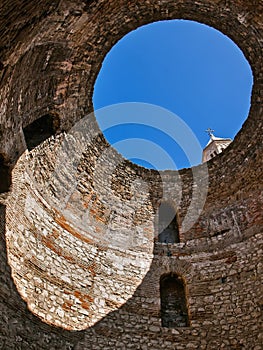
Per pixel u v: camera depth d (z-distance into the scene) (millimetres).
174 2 9859
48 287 9117
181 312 10617
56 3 7941
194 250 11656
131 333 9680
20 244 8914
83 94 11266
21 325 8000
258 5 9117
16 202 9164
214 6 9797
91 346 9047
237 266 10820
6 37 7184
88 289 9930
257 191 11727
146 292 10672
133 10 9859
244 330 9594
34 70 9133
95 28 9773
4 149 8664
